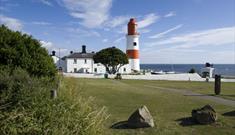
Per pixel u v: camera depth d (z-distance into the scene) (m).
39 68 11.42
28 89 6.96
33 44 11.55
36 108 6.64
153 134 9.87
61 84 12.08
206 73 65.06
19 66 10.11
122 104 16.77
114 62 72.19
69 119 6.91
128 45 81.75
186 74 60.91
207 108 11.56
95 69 88.62
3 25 11.26
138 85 35.16
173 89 29.34
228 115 13.02
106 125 10.59
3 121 6.10
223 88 31.80
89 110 8.35
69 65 87.00
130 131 10.12
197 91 27.03
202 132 10.19
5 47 10.51
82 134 7.01
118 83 37.84
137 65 82.06
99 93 21.47
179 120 11.79
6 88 6.80
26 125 6.27
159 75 59.56
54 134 6.42
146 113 10.84
